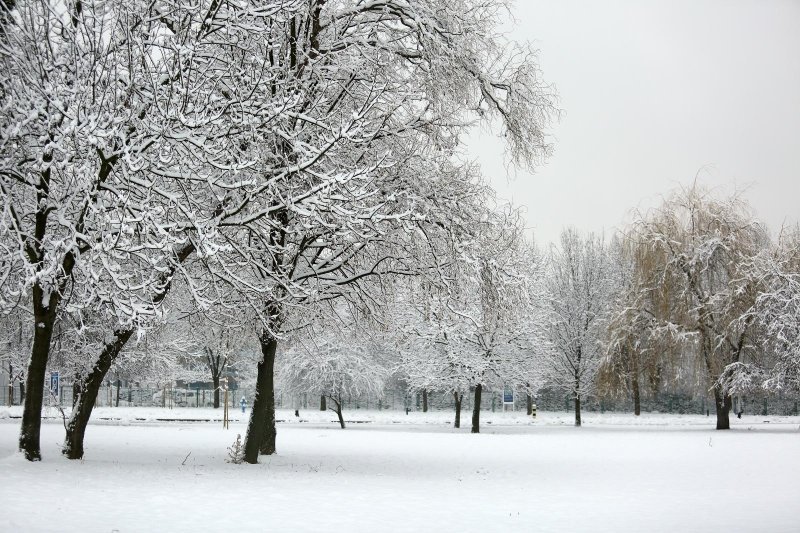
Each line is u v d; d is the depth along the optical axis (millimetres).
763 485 17094
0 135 13375
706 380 39250
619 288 49188
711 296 38781
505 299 19297
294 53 17875
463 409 72625
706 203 40500
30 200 16078
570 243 52469
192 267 18250
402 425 49625
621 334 40594
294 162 17203
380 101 18188
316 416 57250
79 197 14180
